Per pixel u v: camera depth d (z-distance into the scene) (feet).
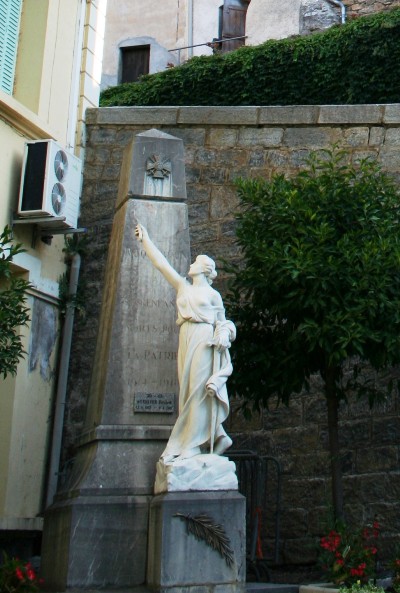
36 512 40.96
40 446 41.60
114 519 28.78
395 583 28.48
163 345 31.48
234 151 44.45
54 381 42.83
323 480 38.40
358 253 32.40
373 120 43.09
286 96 54.95
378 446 38.06
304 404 39.60
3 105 40.47
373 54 52.54
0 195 40.52
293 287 33.35
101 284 44.14
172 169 33.42
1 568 27.32
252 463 38.04
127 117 46.16
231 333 29.14
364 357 33.35
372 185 35.12
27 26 44.68
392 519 36.99
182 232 32.86
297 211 33.83
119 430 30.19
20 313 31.76
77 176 43.06
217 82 56.95
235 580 27.37
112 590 27.81
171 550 27.17
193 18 82.17
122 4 84.48
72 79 46.14
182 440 28.81
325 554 29.78
